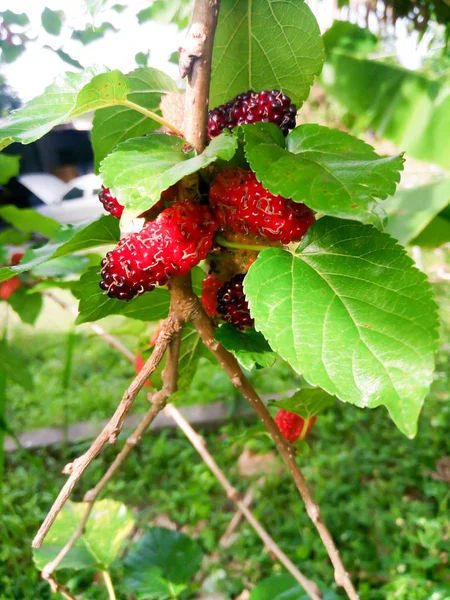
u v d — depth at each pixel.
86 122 0.37
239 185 0.11
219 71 0.15
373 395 0.09
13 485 0.50
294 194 0.09
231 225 0.12
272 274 0.10
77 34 0.26
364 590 0.37
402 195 0.29
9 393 0.69
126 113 0.15
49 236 0.39
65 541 0.21
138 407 0.64
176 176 0.10
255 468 0.52
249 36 0.15
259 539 0.42
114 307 0.15
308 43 0.15
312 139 0.11
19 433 0.60
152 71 0.14
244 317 0.12
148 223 0.11
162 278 0.11
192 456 0.55
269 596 0.20
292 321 0.10
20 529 0.42
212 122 0.13
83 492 0.50
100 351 0.79
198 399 0.64
